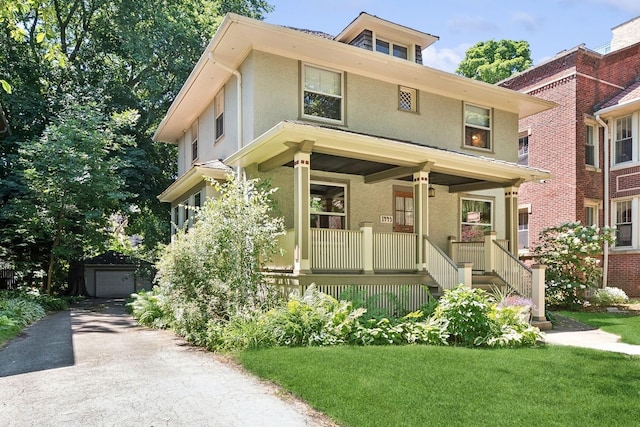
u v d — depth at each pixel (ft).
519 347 25.67
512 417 14.62
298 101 40.29
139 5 70.54
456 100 49.32
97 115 57.57
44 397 17.08
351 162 37.86
